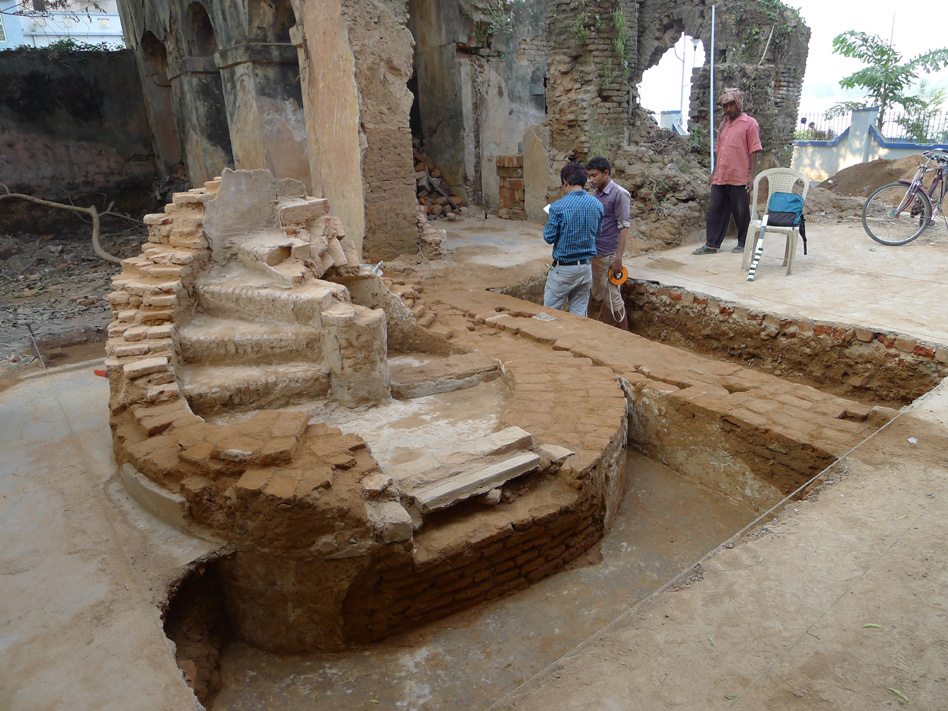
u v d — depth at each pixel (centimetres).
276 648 279
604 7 891
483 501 295
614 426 353
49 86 1269
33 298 844
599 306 685
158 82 1331
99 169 1345
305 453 285
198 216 474
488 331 543
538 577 308
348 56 665
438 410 412
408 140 731
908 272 661
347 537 255
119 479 332
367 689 253
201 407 386
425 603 281
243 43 928
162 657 223
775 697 173
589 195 566
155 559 267
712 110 996
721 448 374
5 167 1240
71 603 246
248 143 1012
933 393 382
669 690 180
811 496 286
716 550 249
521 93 1288
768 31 1043
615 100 929
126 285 443
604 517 338
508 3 1204
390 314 509
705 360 458
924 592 215
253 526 261
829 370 540
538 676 190
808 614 209
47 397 453
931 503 273
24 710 202
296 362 424
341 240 545
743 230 775
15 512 305
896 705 168
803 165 1318
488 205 1201
